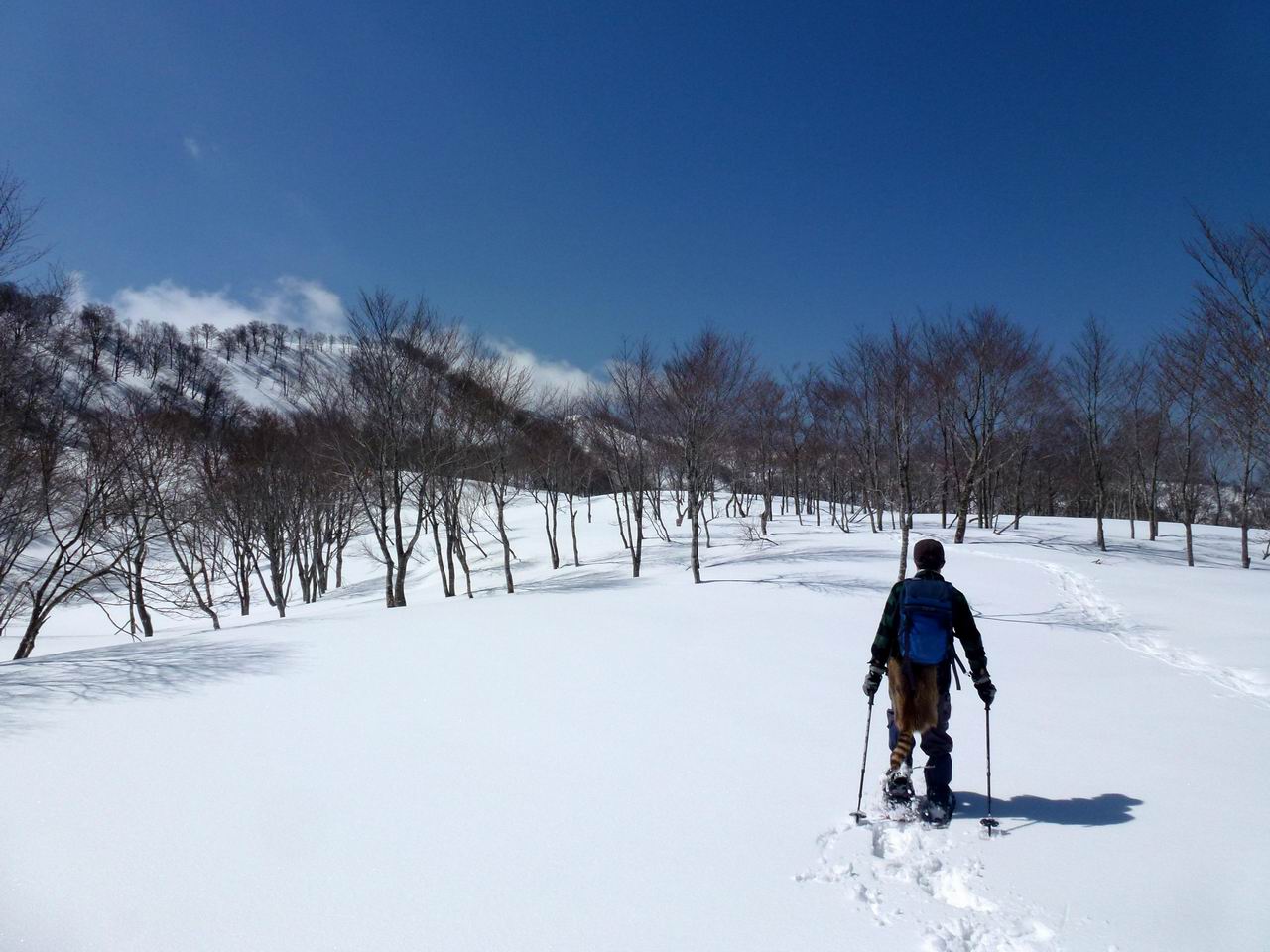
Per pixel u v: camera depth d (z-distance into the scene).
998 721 6.55
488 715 6.66
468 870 3.70
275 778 5.02
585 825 4.23
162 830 4.18
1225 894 3.29
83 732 6.07
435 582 32.88
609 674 8.40
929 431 31.69
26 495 15.41
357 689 7.65
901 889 3.45
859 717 6.61
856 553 24.14
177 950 3.01
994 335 29.86
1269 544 25.80
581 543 35.81
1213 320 14.85
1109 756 5.47
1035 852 3.76
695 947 2.99
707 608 14.54
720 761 5.38
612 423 29.64
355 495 31.42
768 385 37.66
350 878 3.63
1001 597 16.47
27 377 14.79
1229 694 7.82
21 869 3.70
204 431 29.08
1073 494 56.66
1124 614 14.27
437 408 21.94
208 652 9.88
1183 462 28.48
